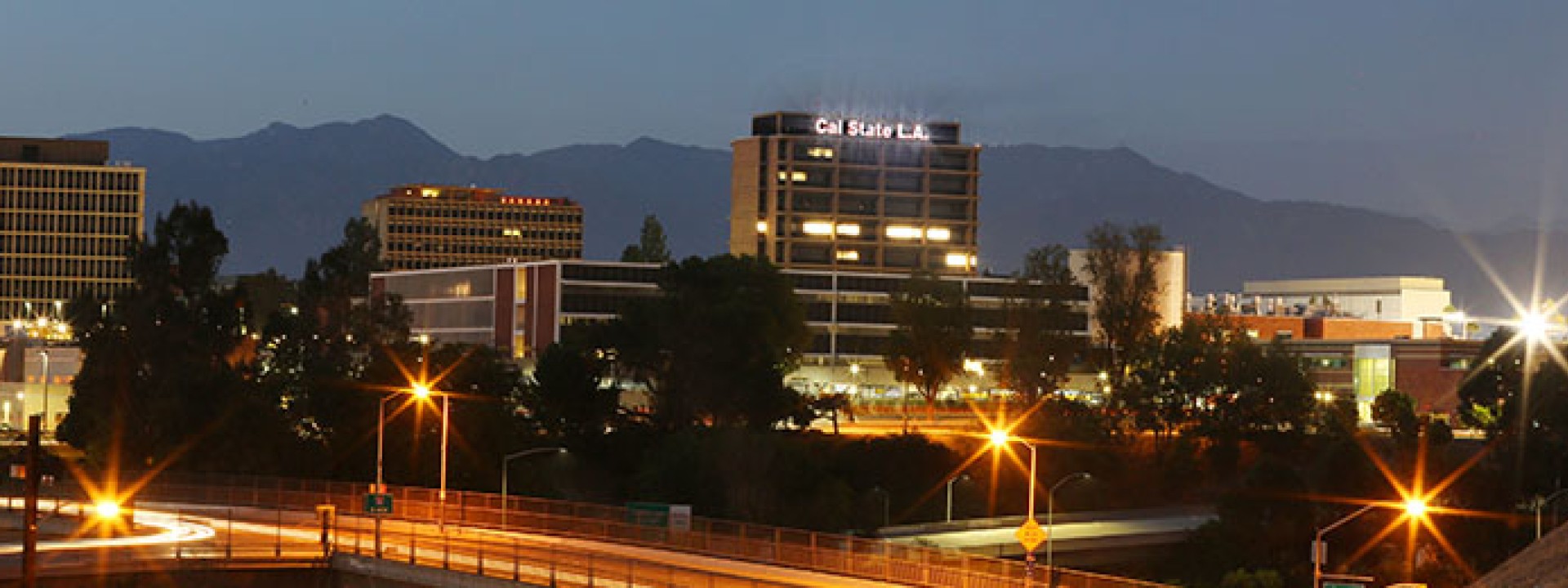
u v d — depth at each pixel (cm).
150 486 16125
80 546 11619
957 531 17662
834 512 18912
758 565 11150
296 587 11050
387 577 10712
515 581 9700
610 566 10638
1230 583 17012
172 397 17912
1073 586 9162
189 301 19712
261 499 15338
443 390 19488
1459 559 18950
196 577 10856
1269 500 19225
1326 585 8438
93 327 19150
